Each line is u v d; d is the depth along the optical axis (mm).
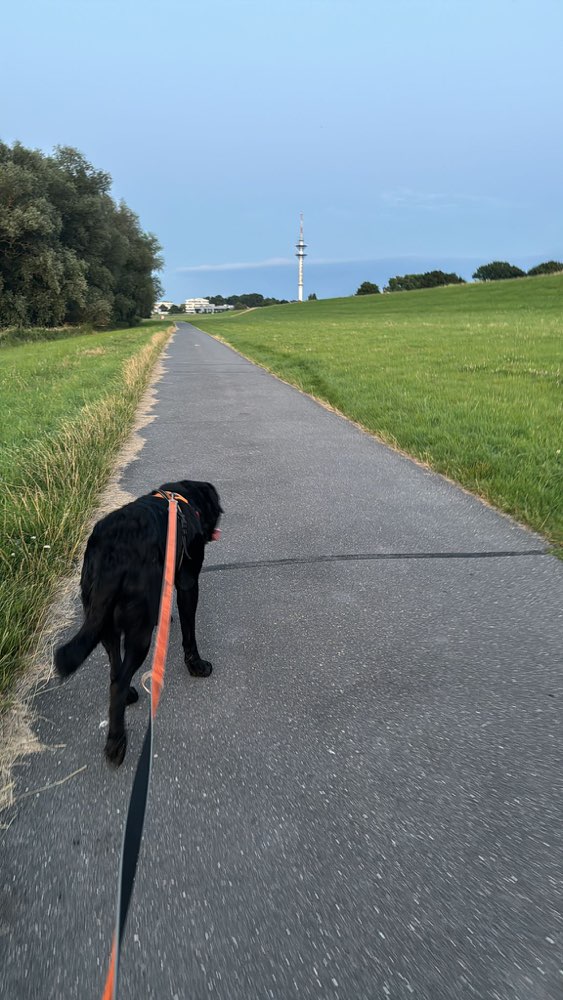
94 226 50156
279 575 4086
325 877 1878
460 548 4504
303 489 5980
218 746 2486
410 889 1834
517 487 5480
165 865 1929
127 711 2725
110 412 8711
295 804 2176
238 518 5184
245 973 1592
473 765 2361
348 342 22672
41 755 2445
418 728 2576
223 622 3492
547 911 1762
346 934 1693
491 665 3023
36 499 4645
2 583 3514
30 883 1872
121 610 2379
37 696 2826
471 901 1794
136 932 1707
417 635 3311
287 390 12742
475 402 9055
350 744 2484
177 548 2684
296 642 3266
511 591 3803
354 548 4523
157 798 2215
